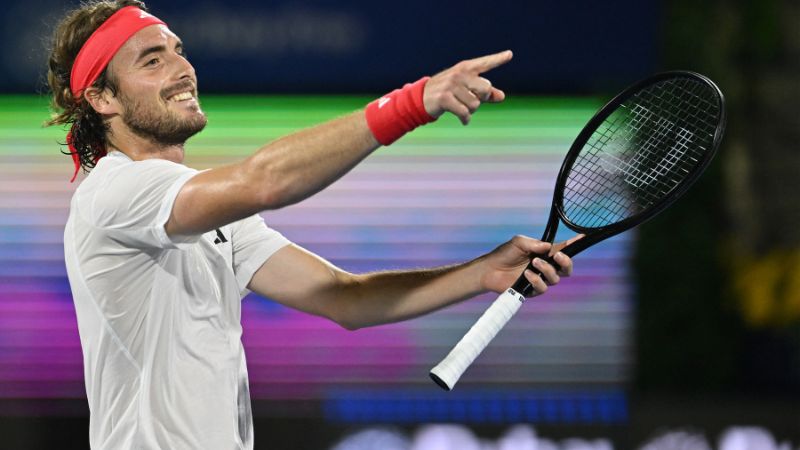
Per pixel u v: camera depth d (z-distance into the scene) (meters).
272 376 27.16
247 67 27.45
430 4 27.45
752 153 31.89
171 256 12.34
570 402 26.61
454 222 27.86
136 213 11.65
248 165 11.04
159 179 11.66
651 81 13.70
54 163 27.33
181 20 27.25
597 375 27.66
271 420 25.42
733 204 30.94
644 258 28.89
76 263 12.38
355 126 10.99
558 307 27.84
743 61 32.22
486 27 27.56
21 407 26.78
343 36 27.52
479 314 27.39
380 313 13.95
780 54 32.09
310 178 10.96
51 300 27.17
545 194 27.80
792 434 24.58
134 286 12.19
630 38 27.61
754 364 29.62
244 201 11.05
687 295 29.02
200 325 12.43
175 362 12.21
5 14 26.94
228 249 13.64
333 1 27.42
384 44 27.52
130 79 13.05
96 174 12.53
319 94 27.61
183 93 13.25
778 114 32.00
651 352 28.84
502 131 27.86
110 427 12.34
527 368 27.50
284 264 13.97
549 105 27.77
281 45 27.50
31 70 27.08
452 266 13.98
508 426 25.20
